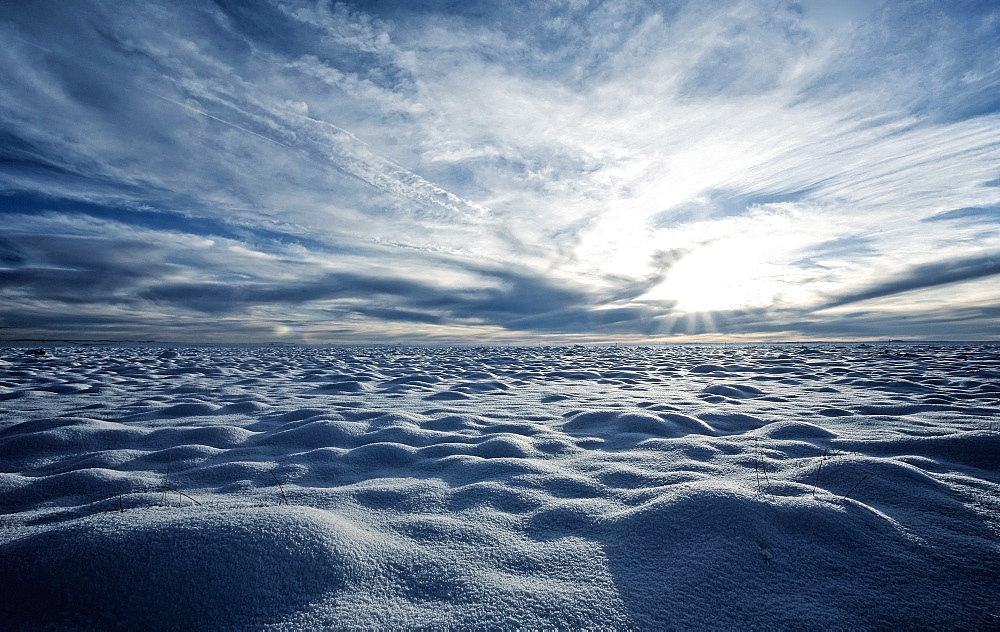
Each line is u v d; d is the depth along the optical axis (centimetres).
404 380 932
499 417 529
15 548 162
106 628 138
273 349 3238
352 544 179
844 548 186
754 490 243
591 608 151
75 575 150
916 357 1716
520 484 276
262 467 324
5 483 280
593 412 494
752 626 146
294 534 174
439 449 364
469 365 1489
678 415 473
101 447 385
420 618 146
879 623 149
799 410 553
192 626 140
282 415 515
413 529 210
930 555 185
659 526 199
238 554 162
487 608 151
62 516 237
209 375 1043
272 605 148
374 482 291
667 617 149
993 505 232
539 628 142
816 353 2294
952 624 150
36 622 139
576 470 310
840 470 273
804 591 162
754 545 183
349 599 153
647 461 329
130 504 246
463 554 187
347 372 1121
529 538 205
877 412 541
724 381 961
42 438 379
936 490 248
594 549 191
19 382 860
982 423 457
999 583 170
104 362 1403
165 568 154
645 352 2784
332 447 376
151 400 649
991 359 1509
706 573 169
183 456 355
